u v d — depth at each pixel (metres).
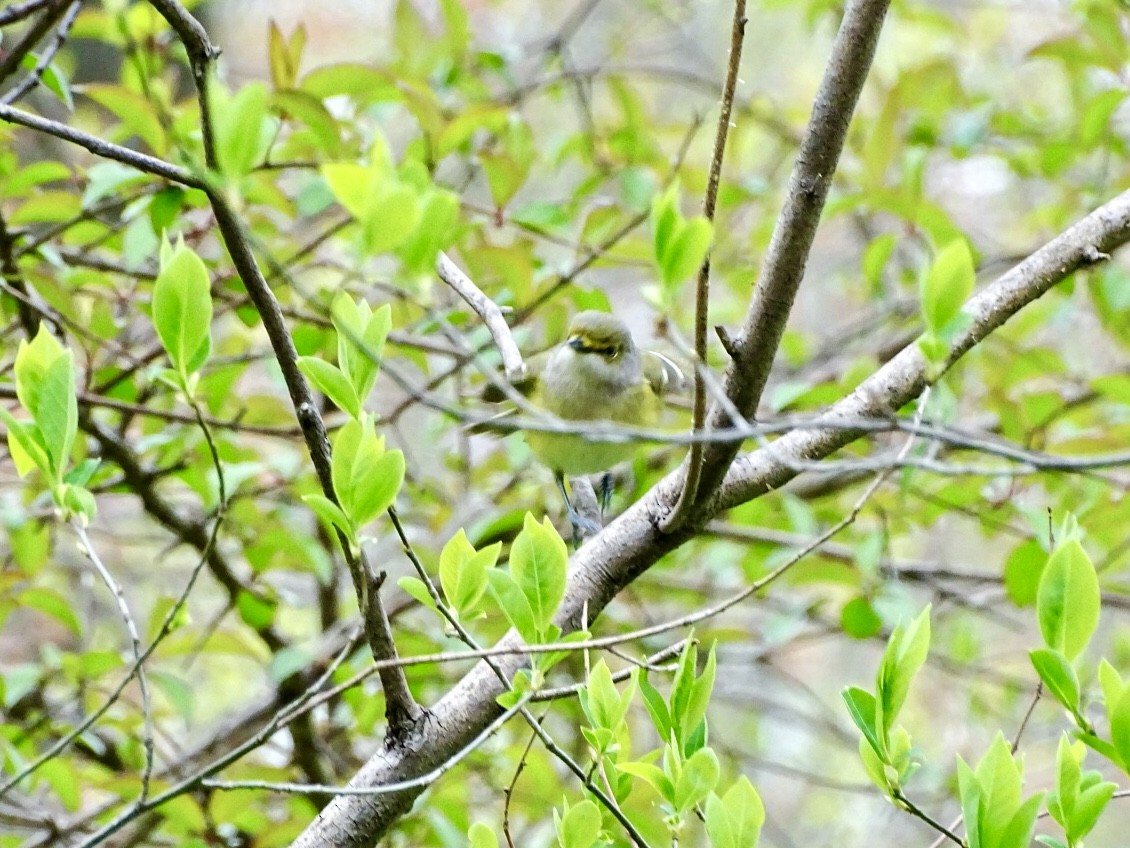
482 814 7.47
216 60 3.21
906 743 3.20
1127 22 8.84
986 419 8.27
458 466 8.34
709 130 10.10
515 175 6.49
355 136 6.74
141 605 10.96
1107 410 7.79
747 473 4.57
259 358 6.51
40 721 6.54
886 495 7.61
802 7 9.86
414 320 7.34
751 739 10.85
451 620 3.43
